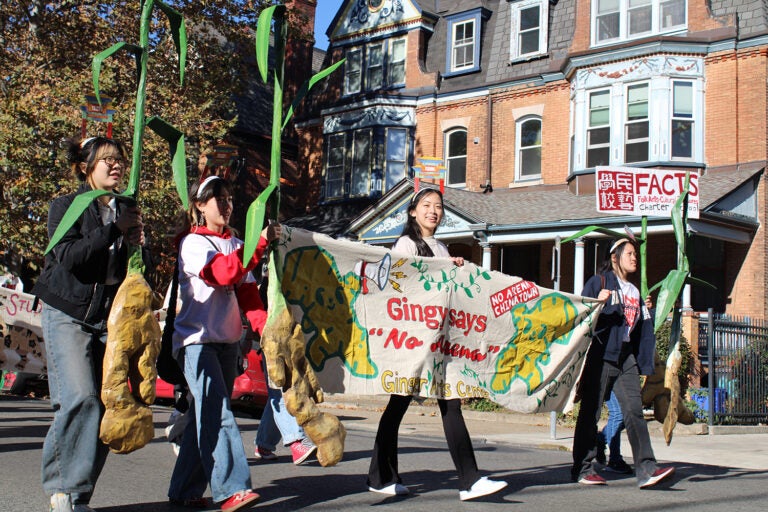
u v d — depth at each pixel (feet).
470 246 72.59
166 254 62.69
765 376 46.34
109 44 64.54
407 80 80.64
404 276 16.81
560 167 69.26
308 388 14.10
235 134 92.48
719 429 41.16
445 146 77.87
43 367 31.09
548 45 72.18
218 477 13.76
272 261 14.17
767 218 58.80
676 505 17.33
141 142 13.39
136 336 12.78
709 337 42.63
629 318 19.94
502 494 17.71
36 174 53.52
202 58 69.10
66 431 12.94
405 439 32.94
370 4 83.82
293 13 75.66
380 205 72.08
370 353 16.26
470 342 17.66
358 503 15.88
